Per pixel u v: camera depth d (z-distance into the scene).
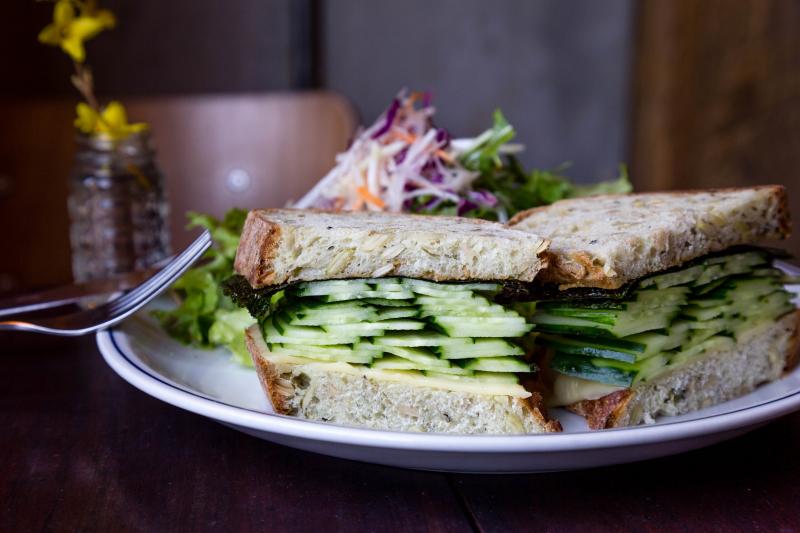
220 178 0.89
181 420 0.41
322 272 0.39
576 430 0.40
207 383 0.44
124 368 0.40
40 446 0.39
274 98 0.90
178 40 1.08
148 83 1.08
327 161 0.89
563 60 1.17
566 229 0.44
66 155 0.90
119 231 0.61
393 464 0.36
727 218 0.43
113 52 1.07
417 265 0.39
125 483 0.36
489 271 0.39
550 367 0.41
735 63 1.09
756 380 0.44
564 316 0.41
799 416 0.41
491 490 0.36
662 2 1.14
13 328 0.44
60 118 0.90
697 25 1.12
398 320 0.39
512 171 0.61
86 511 0.34
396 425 0.40
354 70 1.13
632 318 0.40
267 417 0.35
